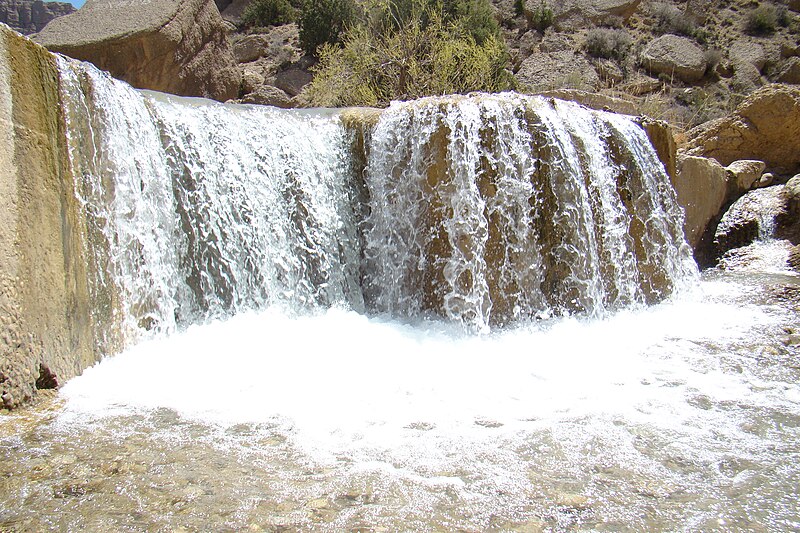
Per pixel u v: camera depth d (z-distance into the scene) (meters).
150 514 2.60
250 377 4.32
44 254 3.81
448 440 3.43
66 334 3.99
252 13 19.14
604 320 6.30
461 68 12.03
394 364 4.75
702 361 4.90
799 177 10.05
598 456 3.24
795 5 21.58
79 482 2.84
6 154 3.56
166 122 5.21
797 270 8.59
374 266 6.43
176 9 11.30
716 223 9.98
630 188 7.22
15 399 3.59
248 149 5.84
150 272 4.88
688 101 16.97
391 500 2.77
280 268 5.93
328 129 6.45
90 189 4.34
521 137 6.19
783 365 4.78
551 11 19.39
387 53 12.10
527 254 6.16
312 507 2.69
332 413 3.79
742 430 3.58
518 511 2.70
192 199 5.33
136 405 3.76
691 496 2.85
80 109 4.29
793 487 2.93
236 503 2.71
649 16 20.88
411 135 6.16
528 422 3.69
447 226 5.96
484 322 5.91
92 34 10.73
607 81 16.92
